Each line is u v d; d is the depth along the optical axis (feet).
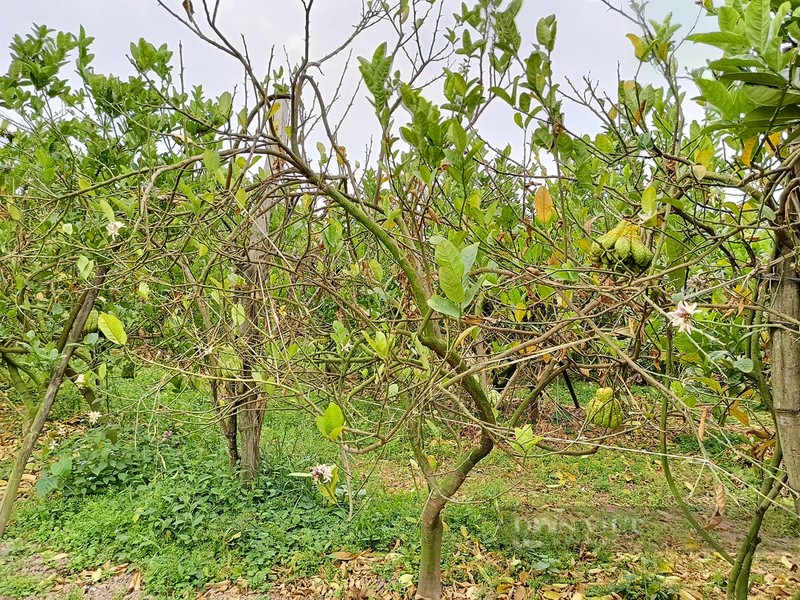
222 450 17.54
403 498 15.11
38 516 13.74
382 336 6.78
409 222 8.80
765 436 6.77
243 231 8.79
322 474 5.55
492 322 8.28
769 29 3.47
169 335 13.20
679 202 5.86
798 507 5.28
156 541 12.73
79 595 10.88
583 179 7.10
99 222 9.88
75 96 12.53
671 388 6.61
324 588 11.43
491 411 7.58
